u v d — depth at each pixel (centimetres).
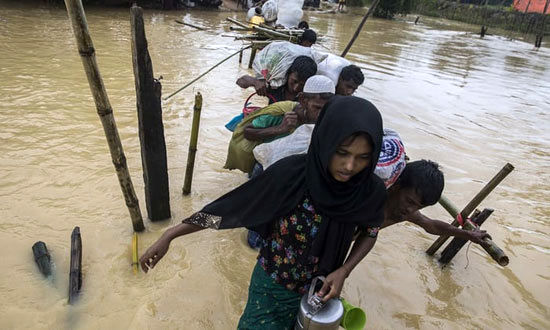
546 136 749
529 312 329
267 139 328
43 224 352
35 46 898
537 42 2138
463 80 1124
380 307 314
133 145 504
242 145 349
